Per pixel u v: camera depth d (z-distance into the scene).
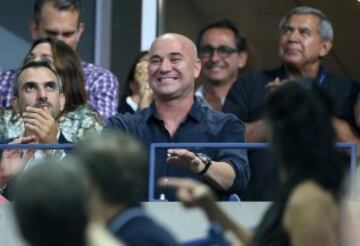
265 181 11.80
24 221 5.96
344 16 17.17
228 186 11.77
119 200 7.15
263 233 7.50
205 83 14.81
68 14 14.80
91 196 6.94
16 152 12.02
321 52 14.27
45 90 12.84
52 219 5.95
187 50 12.38
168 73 12.28
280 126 7.58
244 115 14.04
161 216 11.23
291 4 17.27
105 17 17.56
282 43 14.31
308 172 7.46
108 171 7.10
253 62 14.91
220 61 14.73
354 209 8.09
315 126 7.53
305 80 7.70
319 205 7.33
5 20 17.38
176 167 11.79
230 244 8.22
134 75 14.67
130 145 7.20
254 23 17.30
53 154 12.16
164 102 12.26
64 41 14.48
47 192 5.97
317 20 14.23
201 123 12.25
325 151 7.48
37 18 14.88
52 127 12.55
